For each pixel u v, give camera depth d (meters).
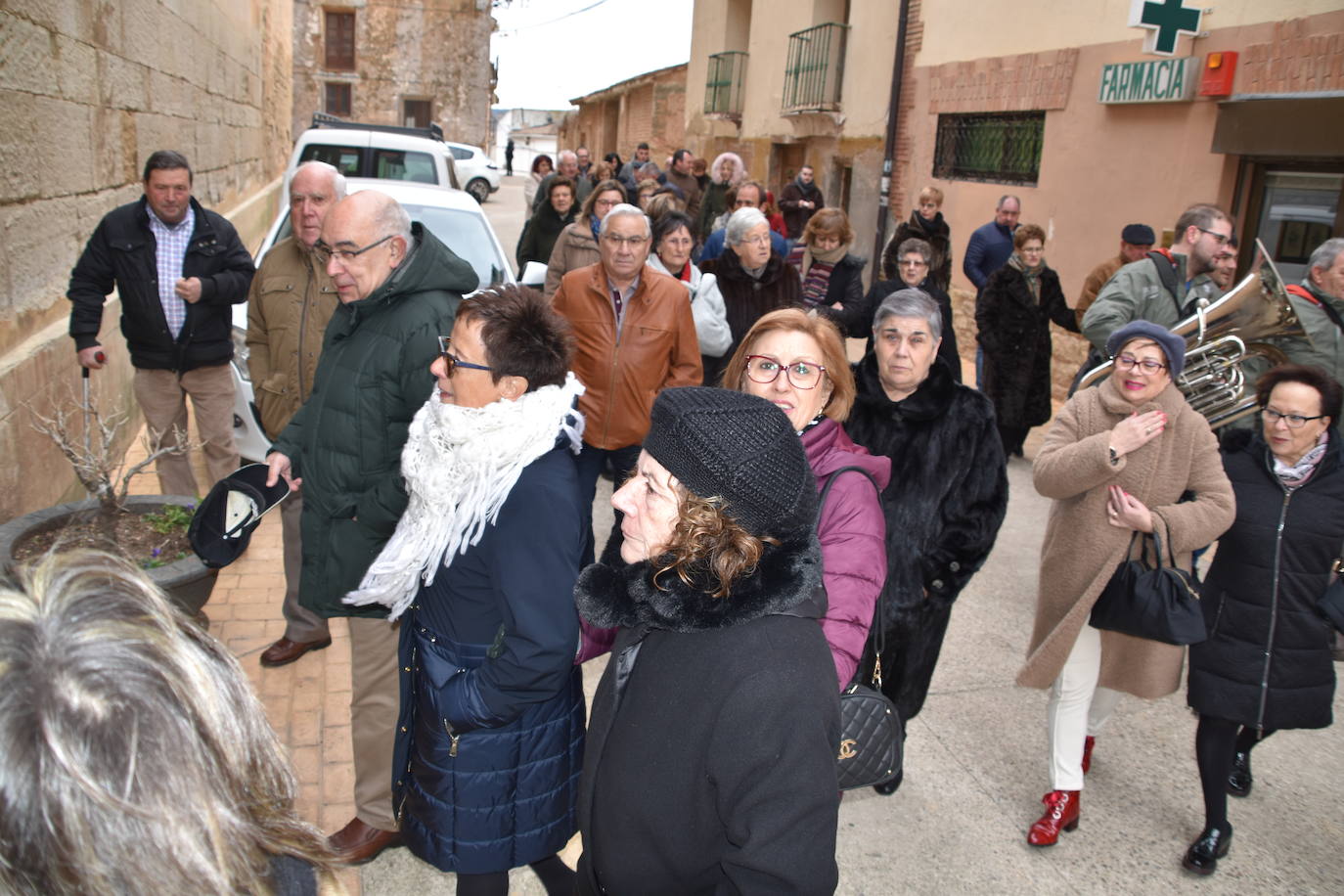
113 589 0.91
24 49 4.55
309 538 2.74
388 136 9.32
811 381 2.37
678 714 1.47
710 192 11.58
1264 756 3.83
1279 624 3.00
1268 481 3.03
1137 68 8.19
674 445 1.50
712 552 1.46
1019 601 5.09
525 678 2.00
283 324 3.84
